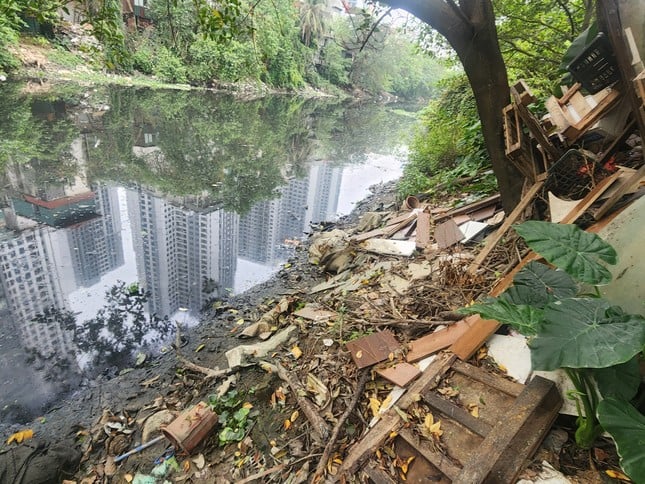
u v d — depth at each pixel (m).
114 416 2.41
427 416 1.76
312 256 4.77
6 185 6.30
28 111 10.95
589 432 1.39
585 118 2.58
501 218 3.62
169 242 5.19
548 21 5.78
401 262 3.57
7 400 2.54
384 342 2.35
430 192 5.44
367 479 1.59
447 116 7.17
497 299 1.58
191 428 2.05
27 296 3.71
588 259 1.46
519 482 1.36
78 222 5.38
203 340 3.22
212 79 21.34
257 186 7.69
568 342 1.21
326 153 11.44
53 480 1.94
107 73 17.34
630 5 2.44
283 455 1.94
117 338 3.26
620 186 2.29
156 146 9.81
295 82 26.36
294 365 2.52
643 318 1.24
